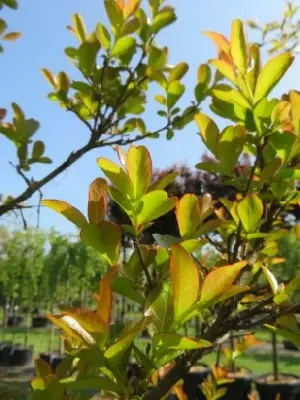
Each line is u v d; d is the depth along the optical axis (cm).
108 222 24
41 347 366
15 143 65
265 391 145
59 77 68
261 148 31
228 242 31
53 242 342
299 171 30
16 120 65
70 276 335
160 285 24
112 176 24
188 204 28
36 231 325
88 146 60
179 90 65
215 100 32
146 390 24
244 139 30
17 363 294
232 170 31
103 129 62
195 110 67
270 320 27
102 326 20
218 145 30
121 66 64
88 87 63
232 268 21
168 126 66
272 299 28
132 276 26
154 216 25
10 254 372
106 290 21
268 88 30
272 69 29
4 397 26
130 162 24
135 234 25
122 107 70
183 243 26
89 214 25
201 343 20
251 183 31
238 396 140
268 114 30
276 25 88
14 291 387
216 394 66
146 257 28
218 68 31
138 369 22
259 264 31
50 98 69
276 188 33
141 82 66
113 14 60
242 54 30
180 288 21
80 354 19
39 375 27
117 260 24
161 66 68
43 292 382
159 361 21
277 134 30
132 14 62
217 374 67
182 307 21
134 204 24
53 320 19
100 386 20
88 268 327
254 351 303
